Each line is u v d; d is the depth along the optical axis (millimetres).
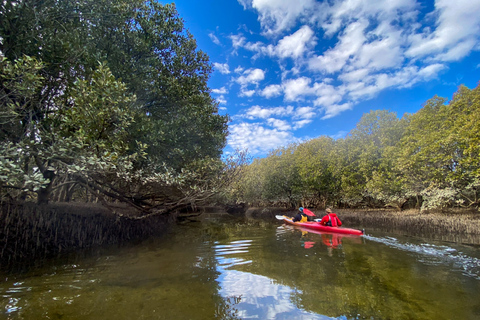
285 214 22766
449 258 5969
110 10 6555
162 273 4914
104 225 8453
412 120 18062
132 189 9203
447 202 14133
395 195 17469
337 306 3453
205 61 10609
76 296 3754
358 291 3984
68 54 5398
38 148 4562
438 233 10000
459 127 12781
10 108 4312
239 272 4965
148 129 6574
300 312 3283
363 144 21688
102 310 3295
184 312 3258
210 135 9633
